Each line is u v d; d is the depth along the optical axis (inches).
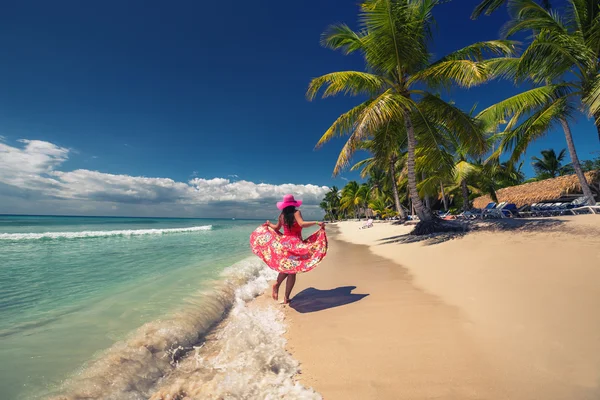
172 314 132.6
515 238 274.2
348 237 713.0
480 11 420.8
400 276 210.1
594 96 327.6
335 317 128.9
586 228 271.3
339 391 71.9
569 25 393.1
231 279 215.5
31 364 87.4
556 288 133.1
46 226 1366.9
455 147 546.6
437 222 422.0
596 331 90.9
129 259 329.4
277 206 157.9
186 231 1087.0
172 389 75.8
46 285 197.5
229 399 70.0
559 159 1136.2
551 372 73.2
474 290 150.4
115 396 73.3
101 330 114.1
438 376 75.9
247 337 108.0
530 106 413.7
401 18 382.9
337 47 440.1
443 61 416.2
